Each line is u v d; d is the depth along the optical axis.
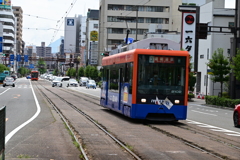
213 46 51.31
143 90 16.67
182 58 16.98
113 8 95.88
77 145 10.29
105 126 15.40
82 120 17.66
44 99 34.59
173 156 9.20
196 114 25.05
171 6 95.62
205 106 36.41
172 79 16.88
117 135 12.72
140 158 8.84
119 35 96.00
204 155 9.48
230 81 36.22
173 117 16.95
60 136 12.15
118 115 20.86
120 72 19.22
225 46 51.47
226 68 37.88
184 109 16.83
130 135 12.85
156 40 17.45
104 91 23.41
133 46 17.83
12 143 10.65
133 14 95.62
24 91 51.53
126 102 17.62
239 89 37.06
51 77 128.50
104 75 23.66
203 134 13.80
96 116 19.88
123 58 18.72
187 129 15.28
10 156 8.70
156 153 9.55
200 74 56.34
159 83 16.78
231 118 22.67
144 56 16.75
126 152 9.62
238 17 36.84
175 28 96.81
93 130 14.00
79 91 57.72
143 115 16.58
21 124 15.54
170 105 16.72
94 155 9.10
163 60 16.86
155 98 16.67
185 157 9.12
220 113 27.02
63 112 21.77
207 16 52.97
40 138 11.65
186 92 16.91
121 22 95.75
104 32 95.88
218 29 51.38
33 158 8.50
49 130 13.66
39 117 18.61
